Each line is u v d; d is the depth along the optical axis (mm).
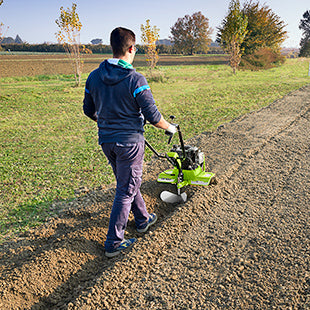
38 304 2857
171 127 3330
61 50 69625
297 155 6133
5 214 4645
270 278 2965
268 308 2631
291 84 16391
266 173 5383
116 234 3328
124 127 3064
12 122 10508
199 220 4031
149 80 21250
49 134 9031
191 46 77062
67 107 12961
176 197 4473
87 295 2838
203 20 75625
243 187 4938
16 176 5965
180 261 3287
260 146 6688
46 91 17047
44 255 3354
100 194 4938
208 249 3463
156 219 4047
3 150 7621
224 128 8227
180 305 2736
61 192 5215
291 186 4871
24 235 4082
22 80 22688
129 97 2973
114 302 2809
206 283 2971
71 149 7574
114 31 3037
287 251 3338
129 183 3248
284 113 9492
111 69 2982
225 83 18891
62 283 3086
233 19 24000
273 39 31297
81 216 4387
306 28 57344
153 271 3160
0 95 15070
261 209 4262
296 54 55469
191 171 4430
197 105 12438
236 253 3365
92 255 3463
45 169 6285
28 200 5012
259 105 11398
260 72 25172
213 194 4590
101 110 3088
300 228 3750
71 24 19219
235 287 2895
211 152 6453
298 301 2674
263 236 3639
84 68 31578
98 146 7719
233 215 4137
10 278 3059
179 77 23234
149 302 2789
